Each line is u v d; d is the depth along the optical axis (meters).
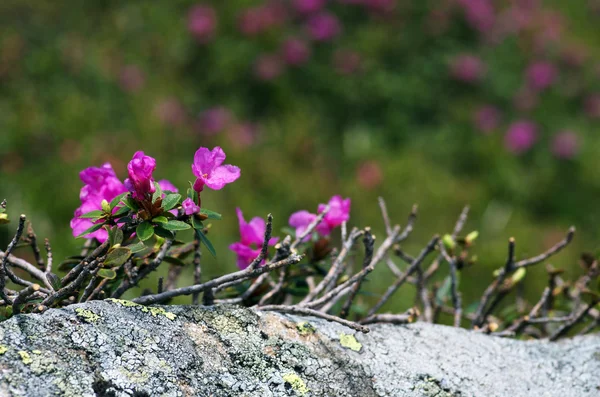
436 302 2.54
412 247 6.23
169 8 8.66
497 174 7.59
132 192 1.67
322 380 1.69
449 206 6.95
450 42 8.92
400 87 8.28
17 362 1.42
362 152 7.51
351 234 2.17
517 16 9.87
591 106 9.09
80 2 8.49
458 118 8.27
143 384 1.50
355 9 9.02
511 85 8.95
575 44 10.10
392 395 1.72
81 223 1.81
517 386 1.85
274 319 1.81
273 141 7.51
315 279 3.32
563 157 8.18
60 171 6.29
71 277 1.68
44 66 7.51
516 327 2.37
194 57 8.30
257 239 2.12
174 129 7.35
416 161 7.38
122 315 1.62
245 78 8.14
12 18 7.93
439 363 1.88
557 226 7.40
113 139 6.98
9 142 6.50
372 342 1.89
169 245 1.88
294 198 6.74
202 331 1.69
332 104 8.15
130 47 8.23
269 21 8.41
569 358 2.01
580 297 2.53
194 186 1.72
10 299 1.62
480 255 6.20
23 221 1.55
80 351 1.50
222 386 1.58
